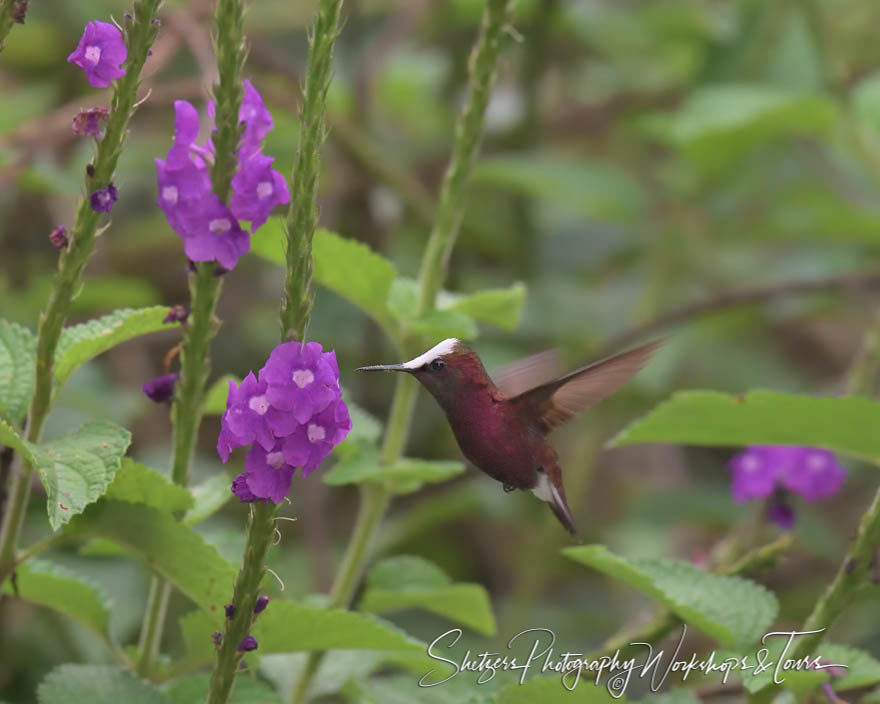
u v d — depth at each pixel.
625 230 13.51
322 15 4.35
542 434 6.36
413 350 6.53
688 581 5.95
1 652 9.24
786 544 6.52
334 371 4.07
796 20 13.37
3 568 5.05
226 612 4.40
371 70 12.52
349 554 6.77
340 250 6.15
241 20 4.20
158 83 11.67
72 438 4.52
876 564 5.27
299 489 11.16
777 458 7.53
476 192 13.73
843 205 12.88
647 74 15.19
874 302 13.20
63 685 5.29
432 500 11.30
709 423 6.39
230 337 13.84
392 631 5.37
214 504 5.64
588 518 13.64
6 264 11.86
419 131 14.55
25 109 12.62
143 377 12.91
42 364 4.73
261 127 4.39
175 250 14.02
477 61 6.36
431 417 12.24
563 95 15.48
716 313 12.35
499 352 12.23
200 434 13.16
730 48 13.65
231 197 4.30
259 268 14.16
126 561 10.18
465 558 13.41
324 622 5.32
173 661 6.28
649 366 12.24
